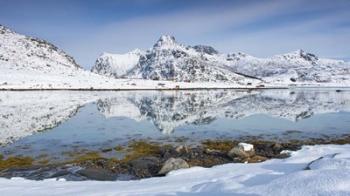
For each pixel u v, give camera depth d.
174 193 11.29
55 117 53.06
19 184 14.99
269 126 44.09
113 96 110.25
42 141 33.75
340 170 9.12
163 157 26.31
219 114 58.94
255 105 78.31
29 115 53.91
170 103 84.88
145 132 39.88
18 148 30.34
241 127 43.41
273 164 16.83
